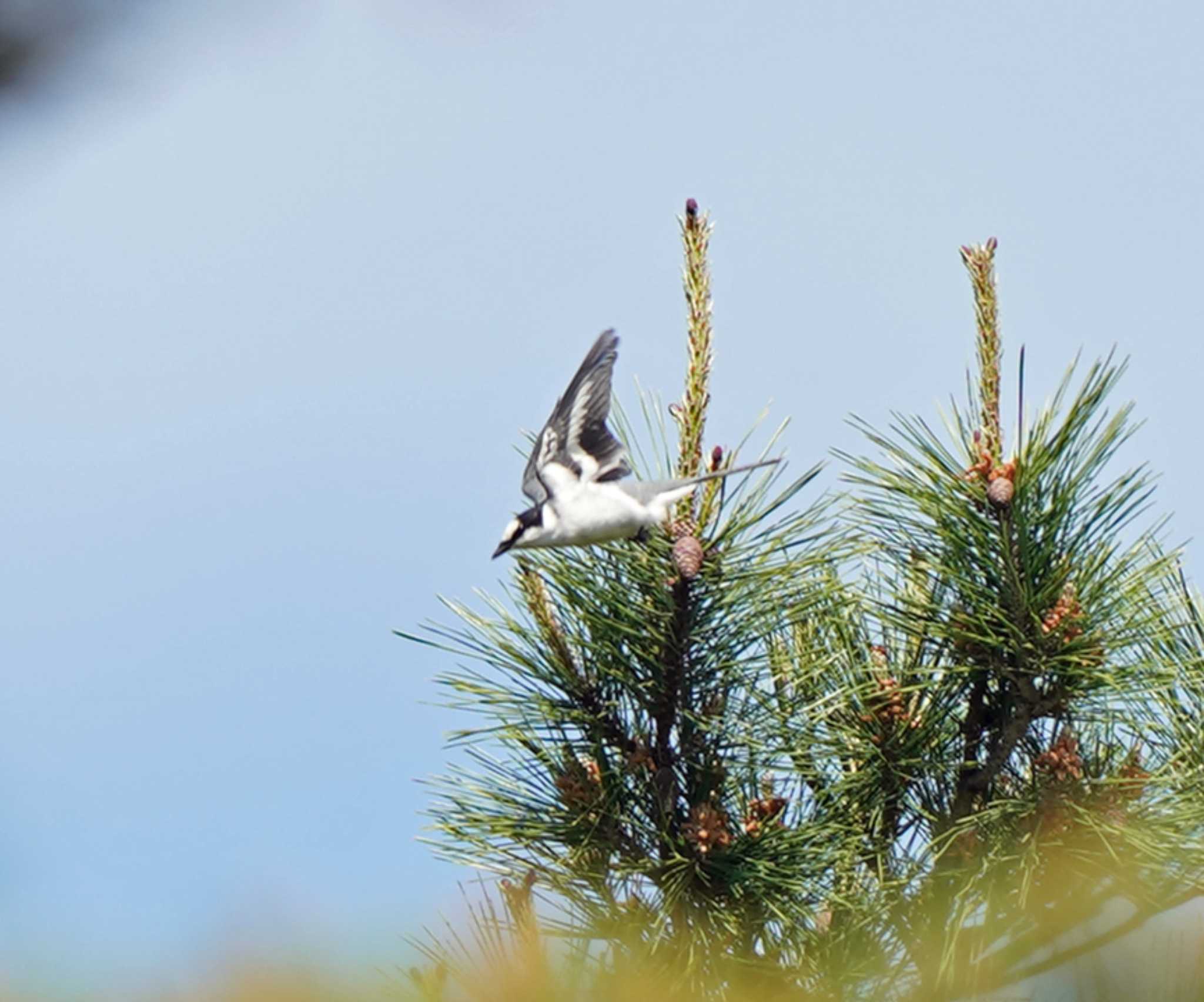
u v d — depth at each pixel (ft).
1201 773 31.71
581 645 33.55
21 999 9.73
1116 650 32.45
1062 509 32.76
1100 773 32.22
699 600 33.24
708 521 34.04
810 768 32.96
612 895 31.63
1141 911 30.89
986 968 29.84
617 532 33.14
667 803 32.42
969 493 33.22
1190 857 30.55
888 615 33.35
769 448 34.45
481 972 20.42
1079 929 30.60
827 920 31.32
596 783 32.78
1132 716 32.30
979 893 30.22
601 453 35.22
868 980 29.91
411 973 14.05
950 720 33.04
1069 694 32.35
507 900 28.25
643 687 32.78
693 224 35.19
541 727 33.40
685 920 30.63
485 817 32.50
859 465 34.19
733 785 33.32
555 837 32.27
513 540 33.45
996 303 33.94
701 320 34.99
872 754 32.42
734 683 33.19
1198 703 32.71
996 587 32.96
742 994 28.37
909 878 30.71
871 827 32.71
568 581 33.88
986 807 32.58
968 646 32.94
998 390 33.81
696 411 34.73
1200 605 33.04
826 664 33.09
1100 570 32.91
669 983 28.48
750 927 31.65
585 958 23.32
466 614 34.12
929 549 33.91
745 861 31.22
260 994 10.43
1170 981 14.05
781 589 33.47
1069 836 31.24
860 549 34.01
